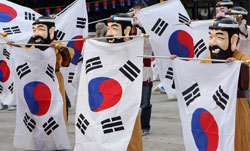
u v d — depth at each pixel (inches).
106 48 287.1
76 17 430.9
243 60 271.6
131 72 281.1
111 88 282.7
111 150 274.7
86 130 284.4
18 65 337.1
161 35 400.5
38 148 341.7
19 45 356.8
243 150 275.0
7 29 422.0
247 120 275.1
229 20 276.5
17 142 342.3
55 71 353.4
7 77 368.8
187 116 271.7
